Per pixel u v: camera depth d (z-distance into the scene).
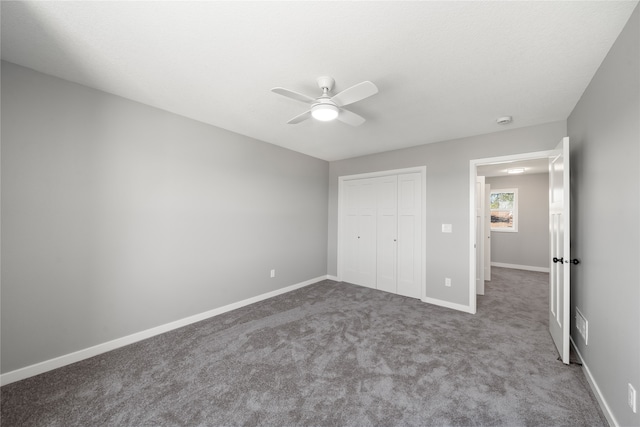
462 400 1.76
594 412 1.67
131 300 2.53
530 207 6.18
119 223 2.46
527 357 2.28
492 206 6.66
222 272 3.29
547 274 5.65
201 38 1.63
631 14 1.38
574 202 2.44
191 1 1.34
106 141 2.38
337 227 4.92
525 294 4.18
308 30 1.54
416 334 2.72
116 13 1.43
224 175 3.31
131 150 2.53
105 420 1.59
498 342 2.55
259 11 1.40
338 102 2.00
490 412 1.66
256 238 3.71
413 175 4.04
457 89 2.22
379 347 2.45
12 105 1.93
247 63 1.90
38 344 2.04
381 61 1.84
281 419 1.60
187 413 1.65
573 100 2.38
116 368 2.11
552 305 2.64
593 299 1.91
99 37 1.64
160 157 2.73
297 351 2.38
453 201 3.56
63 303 2.15
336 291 4.23
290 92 1.85
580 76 1.99
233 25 1.51
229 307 3.37
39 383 1.92
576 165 2.40
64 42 1.69
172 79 2.14
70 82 2.18
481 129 3.18
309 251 4.62
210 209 3.17
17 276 1.96
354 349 2.41
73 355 2.19
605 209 1.72
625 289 1.45
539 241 6.06
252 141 3.64
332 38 1.61
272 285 3.95
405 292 4.06
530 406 1.71
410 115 2.77
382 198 4.37
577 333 2.28
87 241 2.28
